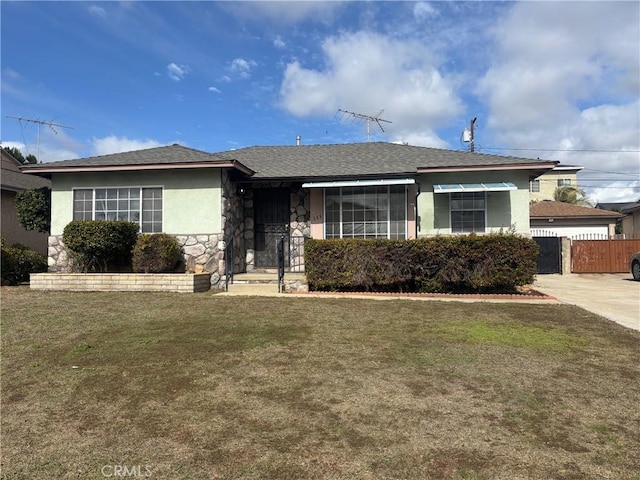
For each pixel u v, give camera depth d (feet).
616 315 26.94
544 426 11.55
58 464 9.63
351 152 49.60
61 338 20.20
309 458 9.90
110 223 35.96
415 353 18.11
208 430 11.27
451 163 41.34
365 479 9.07
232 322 23.63
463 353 18.16
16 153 101.09
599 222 82.84
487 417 12.08
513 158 41.75
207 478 9.11
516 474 9.27
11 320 23.90
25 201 44.24
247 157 49.67
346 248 33.88
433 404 12.94
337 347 18.95
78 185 40.34
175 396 13.51
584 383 14.80
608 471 9.39
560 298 35.19
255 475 9.21
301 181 41.63
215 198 38.63
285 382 14.73
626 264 63.05
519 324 23.85
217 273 38.09
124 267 39.42
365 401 13.15
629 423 11.76
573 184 133.18
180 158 39.34
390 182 38.91
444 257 32.91
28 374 15.44
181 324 23.11
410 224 40.45
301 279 35.73
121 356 17.47
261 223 43.86
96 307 27.86
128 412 12.36
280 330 21.94
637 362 17.22
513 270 32.35
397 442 10.64
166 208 39.24
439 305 29.37
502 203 40.98
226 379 14.98
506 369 16.19
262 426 11.49
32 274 35.96
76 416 12.10
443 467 9.53
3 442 10.63
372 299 31.48
